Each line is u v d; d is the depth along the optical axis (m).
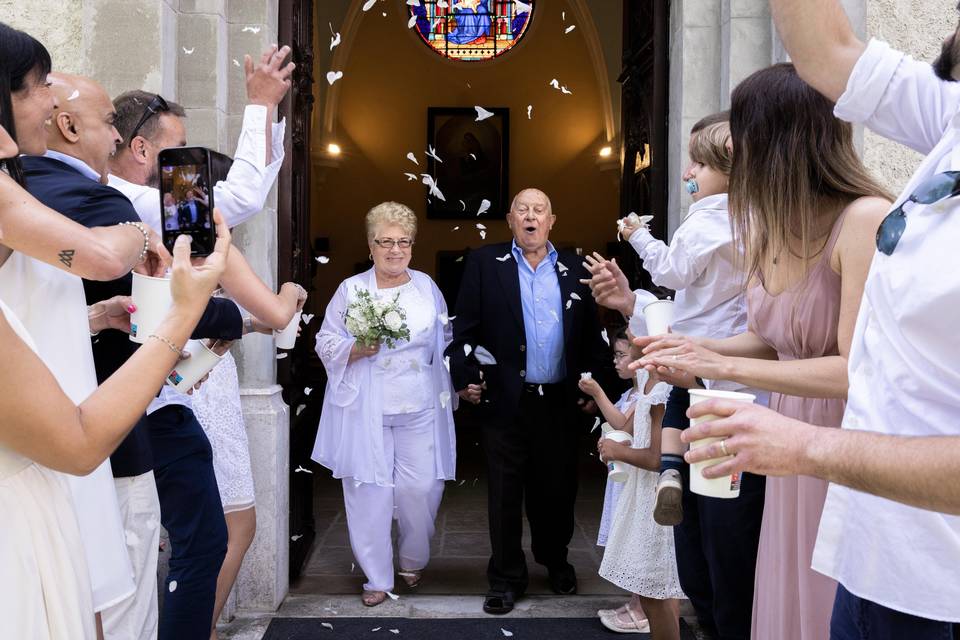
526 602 3.94
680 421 2.35
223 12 3.59
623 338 3.33
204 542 2.57
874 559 1.24
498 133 14.69
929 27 3.26
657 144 3.97
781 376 1.61
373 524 3.88
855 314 1.59
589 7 14.07
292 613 3.73
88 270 1.54
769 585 1.80
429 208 14.64
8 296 1.57
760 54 3.52
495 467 3.90
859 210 1.61
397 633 3.53
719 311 2.49
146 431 2.22
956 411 1.11
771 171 1.71
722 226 2.42
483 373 3.96
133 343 2.21
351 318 3.82
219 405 3.18
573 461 4.03
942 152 1.17
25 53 1.62
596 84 14.57
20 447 1.18
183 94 3.56
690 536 2.59
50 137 2.01
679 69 3.76
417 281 4.21
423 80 14.71
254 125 2.46
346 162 14.75
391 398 3.92
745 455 1.02
